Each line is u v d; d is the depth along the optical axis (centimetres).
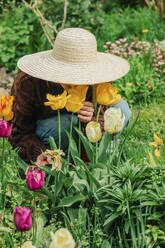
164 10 761
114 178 262
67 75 243
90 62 252
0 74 581
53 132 305
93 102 262
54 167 234
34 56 273
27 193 261
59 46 252
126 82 496
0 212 253
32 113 296
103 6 903
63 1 592
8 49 598
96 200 254
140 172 259
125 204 247
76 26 604
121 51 585
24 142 298
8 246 236
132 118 430
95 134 236
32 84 282
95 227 242
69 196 251
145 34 634
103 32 661
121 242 246
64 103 224
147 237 244
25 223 189
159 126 415
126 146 325
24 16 689
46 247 179
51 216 261
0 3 551
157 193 251
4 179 261
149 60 556
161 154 344
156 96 489
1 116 238
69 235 160
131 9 865
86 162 308
